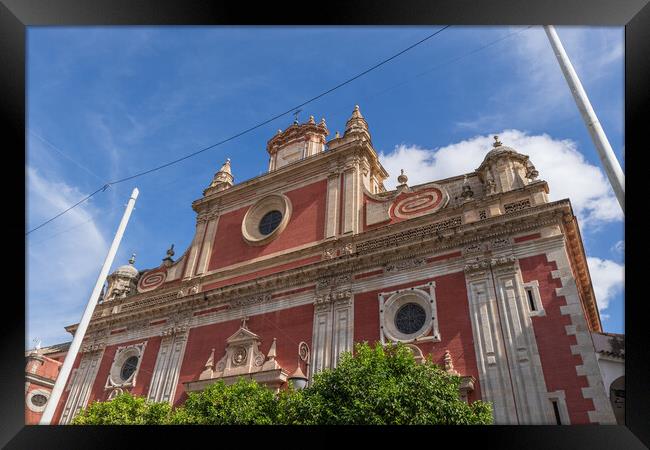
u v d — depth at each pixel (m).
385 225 24.72
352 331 21.78
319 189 28.64
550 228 19.22
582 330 16.72
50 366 31.91
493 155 23.12
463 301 19.69
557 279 18.09
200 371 25.70
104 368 30.30
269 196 30.84
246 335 24.92
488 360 17.83
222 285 28.88
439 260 21.30
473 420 14.67
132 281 36.00
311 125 34.59
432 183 24.83
